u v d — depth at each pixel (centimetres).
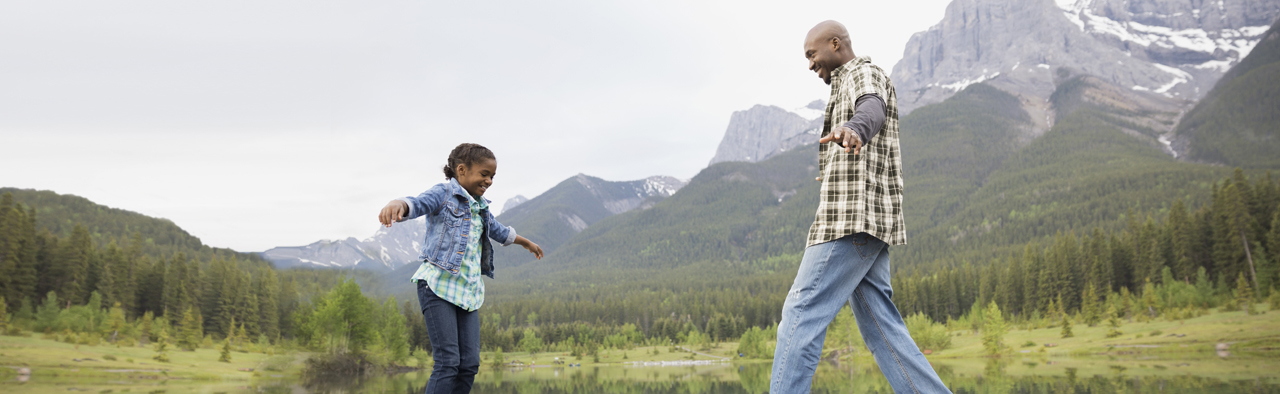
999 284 9444
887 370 273
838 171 258
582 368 8588
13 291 4181
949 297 10356
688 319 15462
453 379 297
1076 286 8381
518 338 12388
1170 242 7581
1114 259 8175
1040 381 2225
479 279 325
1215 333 4769
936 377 261
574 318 16112
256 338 4544
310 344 4469
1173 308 6234
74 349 3862
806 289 256
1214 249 6988
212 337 4612
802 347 250
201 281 4825
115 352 4003
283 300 4612
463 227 315
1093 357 4562
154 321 4703
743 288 19362
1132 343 5141
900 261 19050
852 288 258
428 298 302
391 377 4212
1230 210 6856
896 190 263
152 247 5147
